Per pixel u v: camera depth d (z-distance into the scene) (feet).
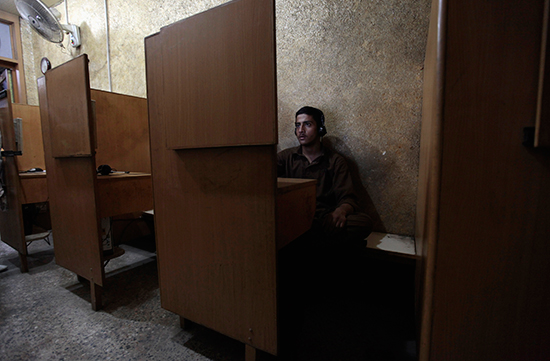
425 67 4.37
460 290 1.93
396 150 5.52
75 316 4.33
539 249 1.74
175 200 3.43
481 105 1.76
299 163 5.70
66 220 4.92
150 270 6.20
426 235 2.29
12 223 6.23
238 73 2.64
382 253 4.83
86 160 4.29
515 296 1.82
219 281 3.16
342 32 5.73
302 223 3.85
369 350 3.53
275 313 2.78
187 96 3.05
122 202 5.13
